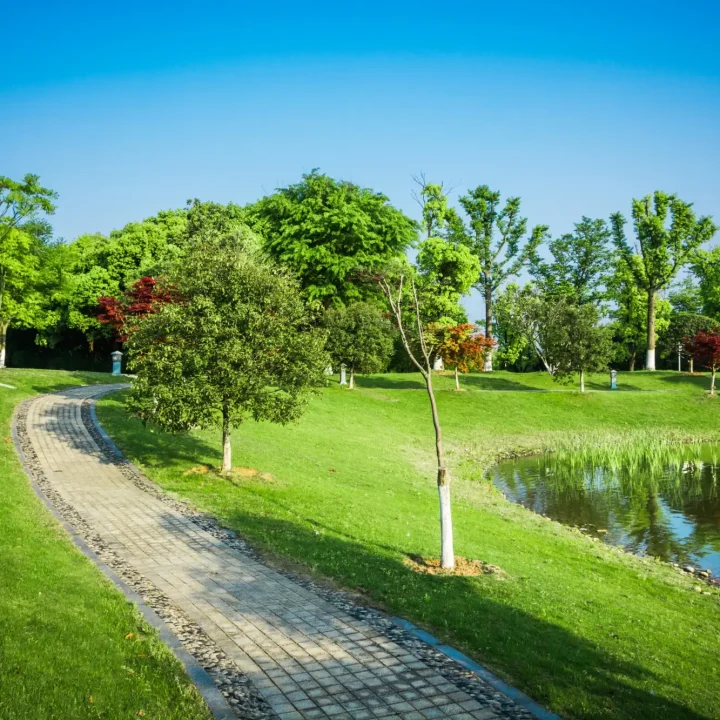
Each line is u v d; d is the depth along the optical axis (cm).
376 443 3369
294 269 4731
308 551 1395
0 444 2230
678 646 1152
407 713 751
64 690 684
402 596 1159
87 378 3925
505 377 5822
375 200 5125
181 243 5281
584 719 776
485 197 6462
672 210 6356
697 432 4428
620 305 7244
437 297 5628
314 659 879
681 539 2128
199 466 2212
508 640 1003
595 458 3572
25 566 1069
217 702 736
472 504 2334
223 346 1961
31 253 4256
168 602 1055
